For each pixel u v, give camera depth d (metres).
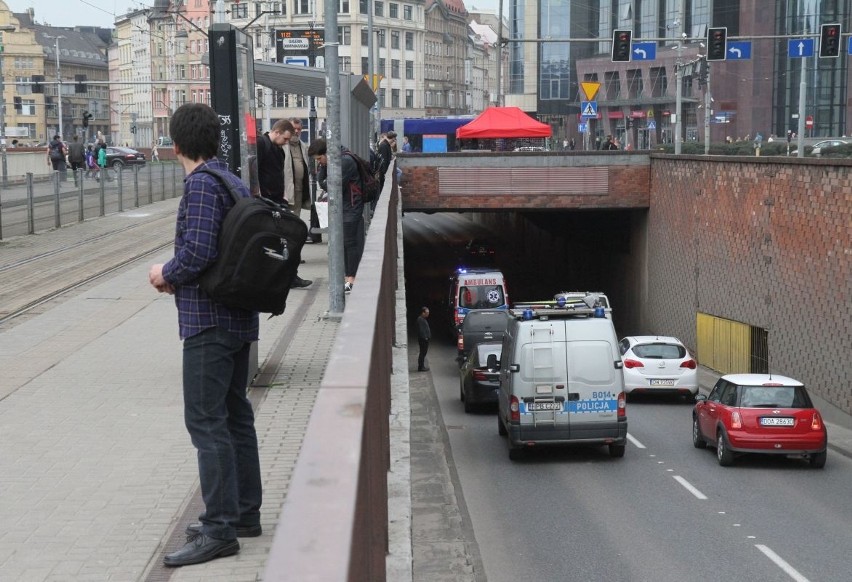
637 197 43.66
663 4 88.88
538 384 19.30
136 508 6.35
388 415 7.70
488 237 81.12
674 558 12.84
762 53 80.00
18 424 8.53
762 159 31.69
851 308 25.84
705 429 20.27
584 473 18.48
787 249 29.98
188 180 5.10
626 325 48.38
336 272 14.68
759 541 13.68
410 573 5.21
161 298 16.42
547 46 98.88
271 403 9.53
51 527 5.98
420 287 61.78
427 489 17.06
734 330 34.44
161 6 124.06
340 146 14.78
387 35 131.50
